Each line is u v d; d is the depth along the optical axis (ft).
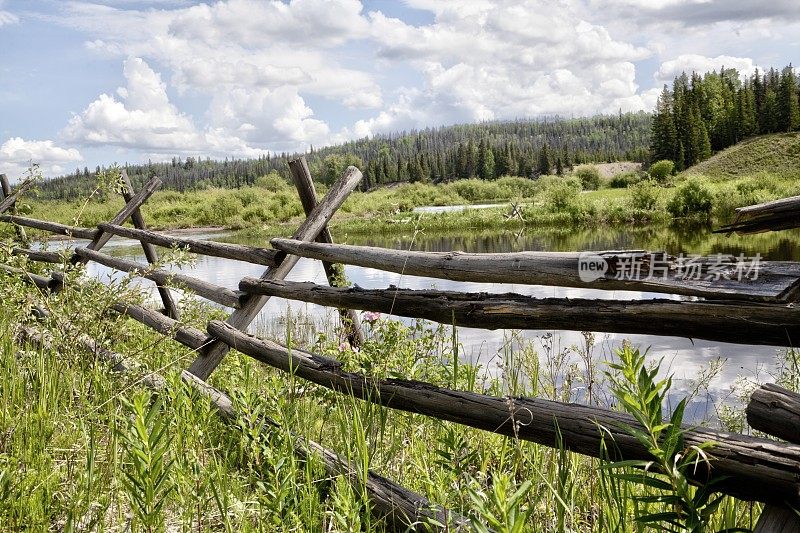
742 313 4.98
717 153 331.57
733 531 4.56
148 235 17.83
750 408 4.59
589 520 7.37
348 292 9.78
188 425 8.12
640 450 5.48
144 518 5.99
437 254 8.57
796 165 280.51
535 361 11.66
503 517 4.33
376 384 8.50
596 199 125.59
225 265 51.52
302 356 10.00
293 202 157.99
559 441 6.16
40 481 7.25
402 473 8.14
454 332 8.04
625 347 4.66
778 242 59.82
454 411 7.39
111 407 9.15
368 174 459.73
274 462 6.91
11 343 12.17
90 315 11.55
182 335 12.84
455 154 492.54
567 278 6.46
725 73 434.71
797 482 4.24
